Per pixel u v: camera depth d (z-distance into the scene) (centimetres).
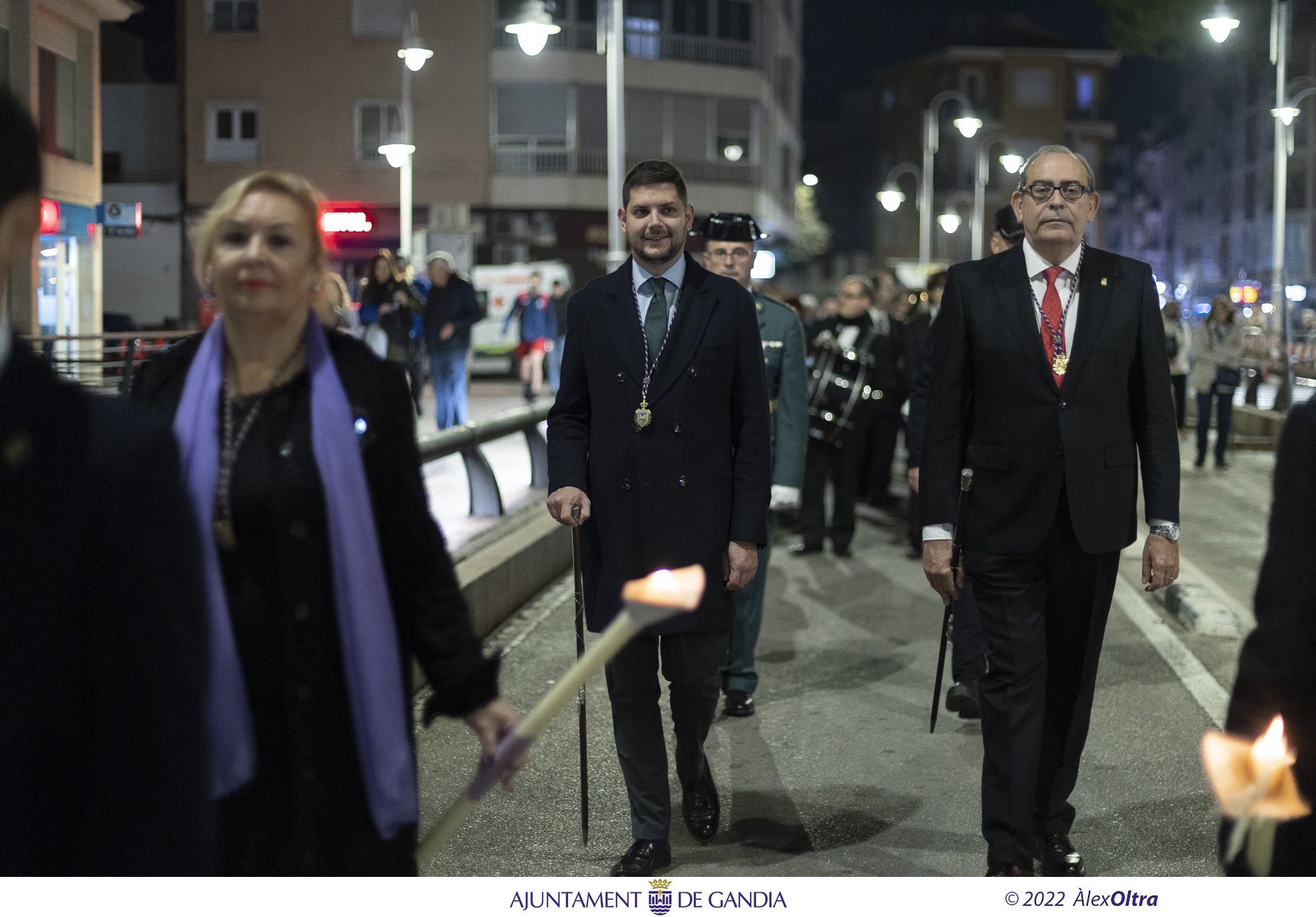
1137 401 459
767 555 677
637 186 466
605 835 516
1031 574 451
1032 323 449
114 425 186
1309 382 1772
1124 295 452
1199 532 1306
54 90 2714
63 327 2714
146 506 184
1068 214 447
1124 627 880
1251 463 1942
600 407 468
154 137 4372
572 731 650
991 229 686
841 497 1136
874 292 1338
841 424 1120
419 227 4462
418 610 267
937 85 8406
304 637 257
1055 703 466
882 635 862
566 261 4547
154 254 4356
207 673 192
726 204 4828
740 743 635
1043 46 8300
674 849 499
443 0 4391
